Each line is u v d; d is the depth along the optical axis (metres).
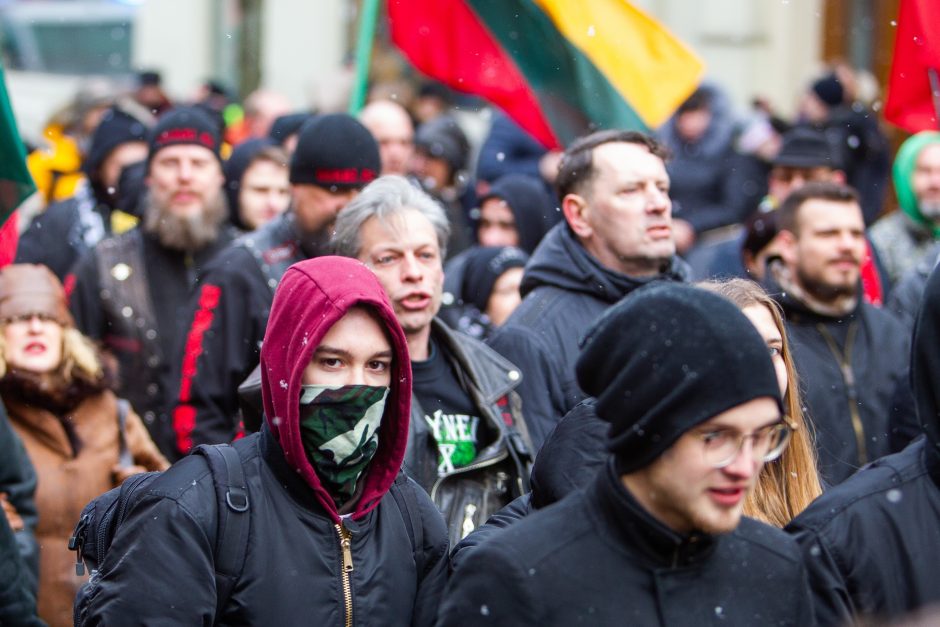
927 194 14.63
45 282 9.22
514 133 17.30
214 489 6.15
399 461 6.46
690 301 5.35
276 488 6.27
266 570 6.12
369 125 14.29
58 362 9.12
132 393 11.67
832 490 6.61
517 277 11.98
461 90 12.78
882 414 9.92
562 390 8.94
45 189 18.06
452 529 8.03
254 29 30.97
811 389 9.79
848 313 10.09
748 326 5.33
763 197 19.48
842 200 10.13
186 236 11.88
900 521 6.42
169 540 6.01
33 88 30.30
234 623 6.09
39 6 31.62
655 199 9.21
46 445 9.12
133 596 5.93
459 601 5.48
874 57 26.73
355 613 6.22
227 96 22.25
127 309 11.77
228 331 10.25
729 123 19.97
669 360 5.26
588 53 12.48
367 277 6.38
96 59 31.59
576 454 6.39
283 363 6.28
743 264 13.02
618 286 9.26
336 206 10.21
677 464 5.28
